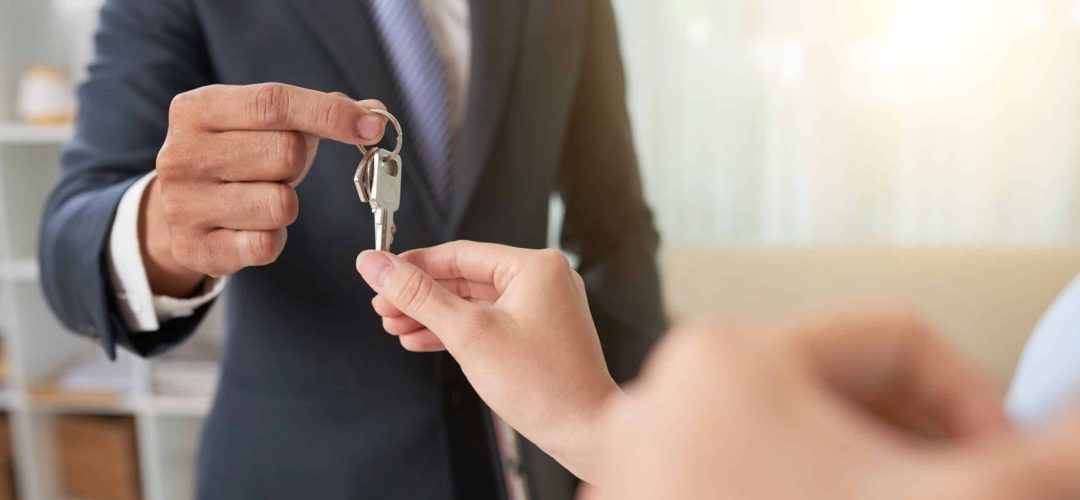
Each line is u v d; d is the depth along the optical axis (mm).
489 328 447
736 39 2471
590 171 1036
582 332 453
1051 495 126
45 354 2160
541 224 945
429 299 452
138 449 2182
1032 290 2260
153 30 850
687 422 160
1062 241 2508
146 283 766
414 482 860
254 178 638
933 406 177
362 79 834
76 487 2189
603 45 1008
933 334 179
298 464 872
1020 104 2451
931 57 2447
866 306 183
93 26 2242
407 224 854
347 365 865
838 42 2455
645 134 2521
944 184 2523
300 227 859
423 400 862
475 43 863
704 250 2449
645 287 1015
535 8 910
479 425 875
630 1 2461
